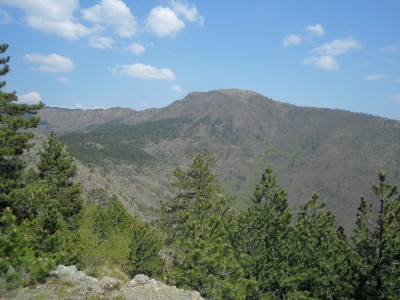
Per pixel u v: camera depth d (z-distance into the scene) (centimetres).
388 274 1616
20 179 2375
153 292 1516
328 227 2300
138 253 3431
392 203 1600
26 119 2233
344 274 1755
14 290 1252
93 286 1430
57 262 1633
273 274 1966
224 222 2159
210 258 1802
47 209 1739
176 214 3384
